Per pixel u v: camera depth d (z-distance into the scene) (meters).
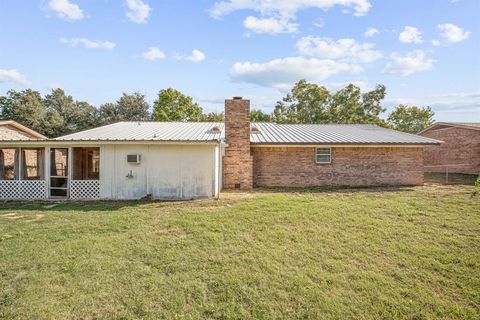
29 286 4.59
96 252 5.88
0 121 19.58
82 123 44.12
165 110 40.81
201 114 44.09
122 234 7.00
